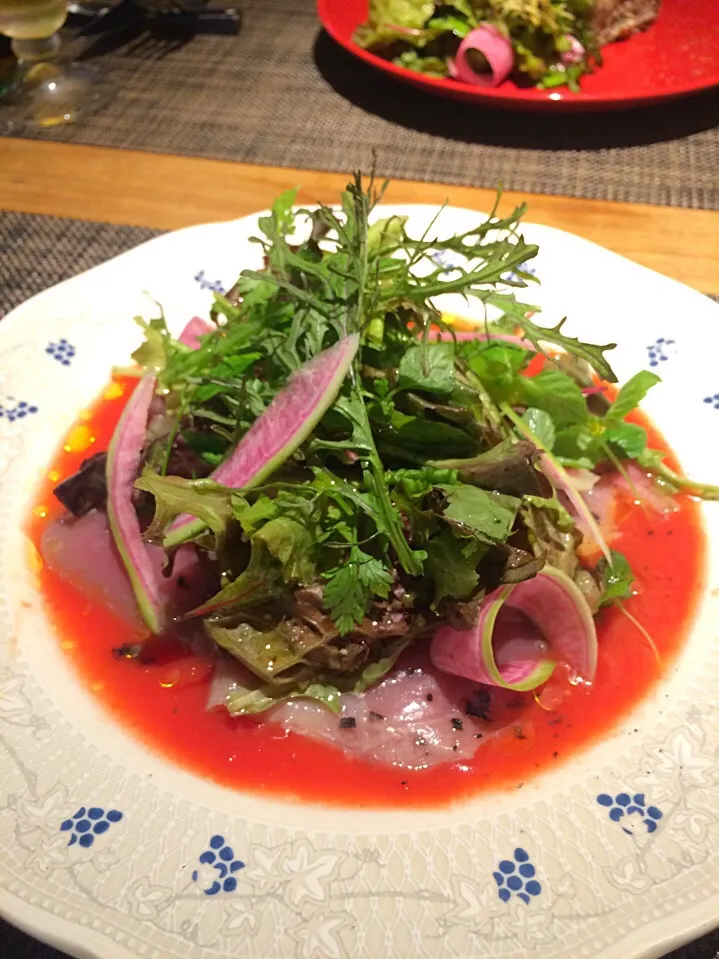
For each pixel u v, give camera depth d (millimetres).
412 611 255
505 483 249
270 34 633
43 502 313
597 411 333
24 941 210
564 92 532
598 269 382
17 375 342
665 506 315
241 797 232
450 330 276
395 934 186
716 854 199
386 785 239
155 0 651
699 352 352
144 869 199
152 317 374
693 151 511
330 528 245
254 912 190
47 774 225
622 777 226
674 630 276
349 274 253
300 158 503
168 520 238
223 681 260
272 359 267
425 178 485
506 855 204
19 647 265
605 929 184
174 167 494
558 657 269
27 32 540
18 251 433
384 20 550
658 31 588
